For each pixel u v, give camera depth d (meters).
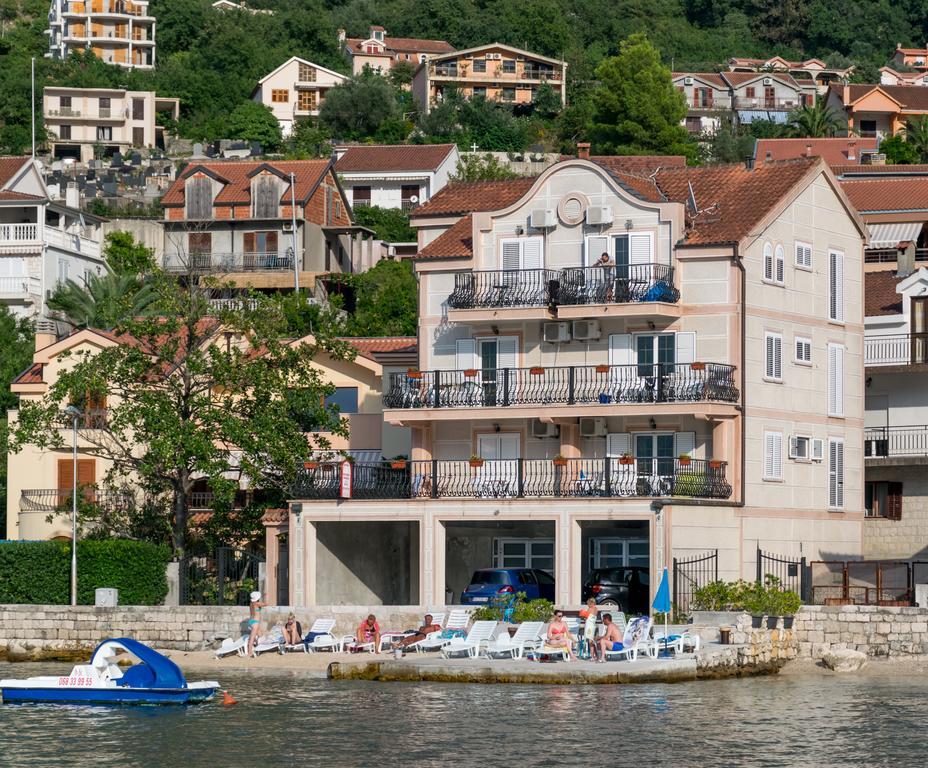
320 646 87.88
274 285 164.50
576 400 94.25
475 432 98.19
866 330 112.00
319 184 172.25
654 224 95.25
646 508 87.94
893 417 109.25
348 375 107.69
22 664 91.00
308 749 59.75
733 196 98.94
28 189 168.50
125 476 106.00
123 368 96.88
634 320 95.62
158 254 176.88
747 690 74.56
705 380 91.75
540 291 96.25
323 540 96.06
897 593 89.31
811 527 99.12
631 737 61.91
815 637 84.69
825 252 101.69
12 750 60.16
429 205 106.56
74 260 157.00
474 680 76.88
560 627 79.12
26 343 137.38
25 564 96.75
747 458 93.81
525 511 91.06
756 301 95.06
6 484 116.50
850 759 58.19
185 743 61.25
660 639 79.44
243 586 98.38
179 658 87.88
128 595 95.19
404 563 103.88
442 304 100.25
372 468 96.00
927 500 105.75
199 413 96.12
